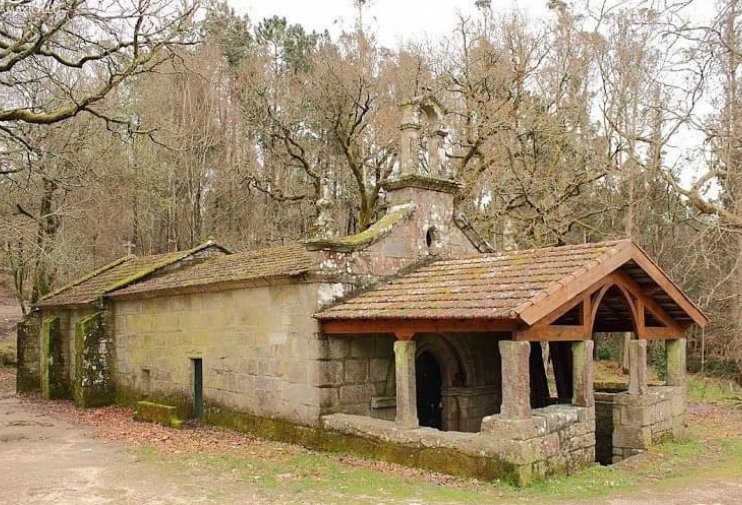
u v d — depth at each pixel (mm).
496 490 8828
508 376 9391
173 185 31219
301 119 29266
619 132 20703
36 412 17516
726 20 12156
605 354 32312
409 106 14000
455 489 8922
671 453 11461
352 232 35250
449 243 14336
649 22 11062
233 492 8922
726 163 17766
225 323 14430
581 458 10234
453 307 9984
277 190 29891
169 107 30172
